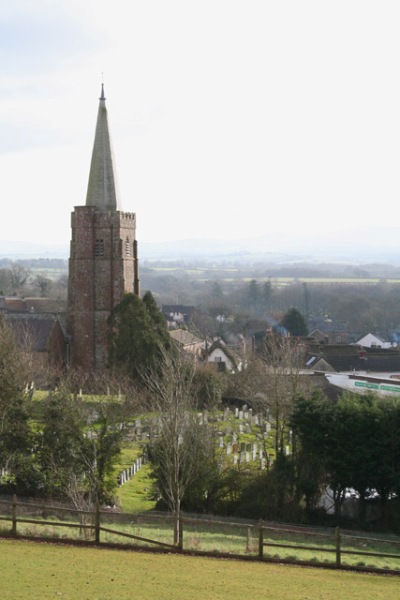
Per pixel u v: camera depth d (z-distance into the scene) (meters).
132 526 41.69
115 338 99.81
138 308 98.00
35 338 107.88
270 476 55.94
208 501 54.03
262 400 93.44
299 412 56.88
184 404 53.66
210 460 55.12
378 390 96.00
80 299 110.50
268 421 86.19
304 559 37.03
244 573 32.47
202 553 36.00
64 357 110.94
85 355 110.31
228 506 54.56
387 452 54.81
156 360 93.19
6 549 33.22
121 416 64.06
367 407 56.06
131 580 29.58
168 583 29.55
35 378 90.12
